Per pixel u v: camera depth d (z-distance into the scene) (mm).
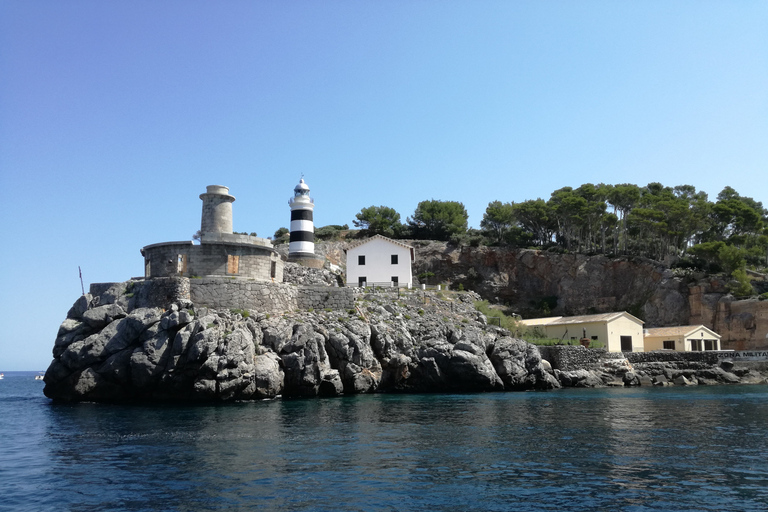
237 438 29359
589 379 66875
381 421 35219
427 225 126750
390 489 19781
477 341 59875
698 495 19031
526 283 109062
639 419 36250
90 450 26922
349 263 79188
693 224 102375
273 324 51656
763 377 74688
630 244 113312
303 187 85562
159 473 22203
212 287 52625
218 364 45531
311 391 50125
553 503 18266
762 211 130750
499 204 125062
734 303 85812
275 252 59500
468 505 18078
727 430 31812
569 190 125188
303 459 24312
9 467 23609
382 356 55938
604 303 100188
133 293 52719
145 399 47344
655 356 75062
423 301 69250
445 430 31703
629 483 20484
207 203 59219
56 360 50125
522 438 29203
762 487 19938
